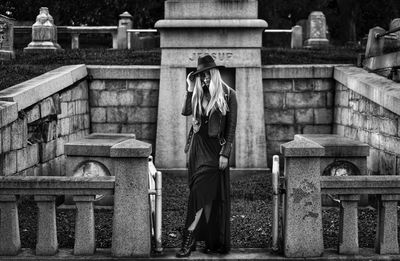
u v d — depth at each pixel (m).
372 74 10.84
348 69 11.55
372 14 29.19
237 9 11.32
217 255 5.91
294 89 11.97
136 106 11.93
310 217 5.79
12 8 24.52
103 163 8.51
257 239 6.79
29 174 8.72
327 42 17.28
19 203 8.29
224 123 5.92
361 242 6.55
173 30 11.38
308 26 17.75
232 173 11.38
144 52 14.02
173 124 11.49
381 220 5.86
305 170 5.78
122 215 5.77
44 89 9.29
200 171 5.82
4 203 5.82
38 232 5.83
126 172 5.77
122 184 5.77
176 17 11.36
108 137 9.84
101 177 5.84
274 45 26.52
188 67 11.45
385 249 5.85
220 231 5.86
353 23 27.08
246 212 8.18
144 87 11.90
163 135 11.52
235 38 11.34
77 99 11.18
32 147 8.85
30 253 5.88
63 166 10.39
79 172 8.56
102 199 8.47
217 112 5.88
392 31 10.50
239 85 11.42
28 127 8.77
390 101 8.65
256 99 11.45
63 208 8.31
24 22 22.28
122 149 5.72
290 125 12.01
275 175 6.00
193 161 5.92
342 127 11.43
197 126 5.94
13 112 7.93
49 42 14.71
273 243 6.01
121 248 5.77
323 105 12.02
